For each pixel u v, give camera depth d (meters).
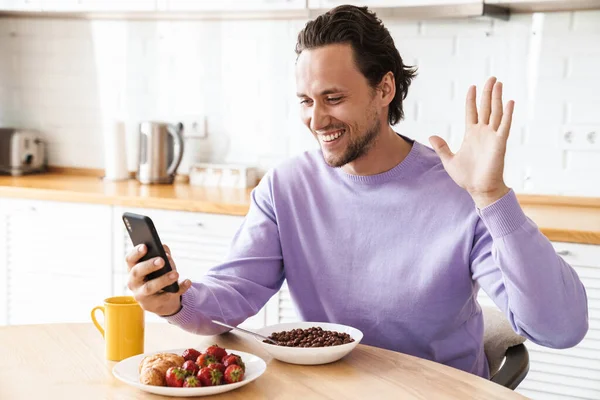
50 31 3.88
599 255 2.51
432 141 1.42
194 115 3.67
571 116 3.02
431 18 3.18
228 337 1.59
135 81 3.76
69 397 1.25
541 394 2.66
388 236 1.66
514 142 3.12
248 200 3.07
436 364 1.43
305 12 3.21
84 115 3.87
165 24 3.67
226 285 1.65
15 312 3.41
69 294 3.30
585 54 2.97
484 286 1.55
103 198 3.18
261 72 3.53
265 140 3.56
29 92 3.96
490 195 1.36
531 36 3.05
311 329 1.50
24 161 3.82
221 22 3.58
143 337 1.45
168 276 1.38
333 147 1.62
